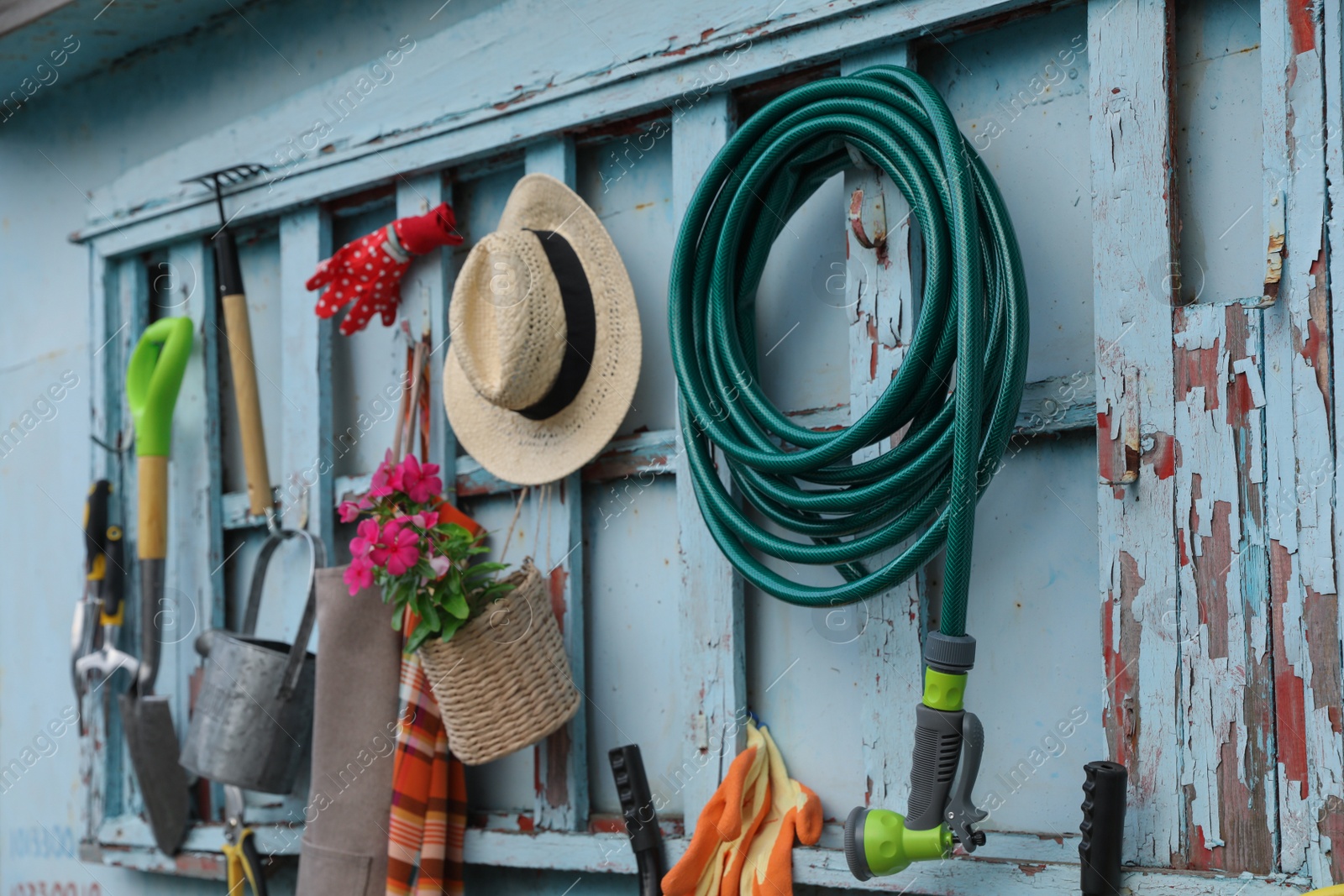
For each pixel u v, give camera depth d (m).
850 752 1.55
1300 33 1.22
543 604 1.65
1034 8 1.43
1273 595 1.22
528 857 1.74
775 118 1.47
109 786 2.31
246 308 2.24
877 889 1.46
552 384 1.69
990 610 1.46
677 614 1.69
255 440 2.13
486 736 1.61
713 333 1.51
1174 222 1.32
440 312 1.96
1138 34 1.33
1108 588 1.32
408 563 1.56
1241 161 1.31
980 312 1.26
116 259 2.42
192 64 2.31
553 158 1.81
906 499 1.38
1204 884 1.22
